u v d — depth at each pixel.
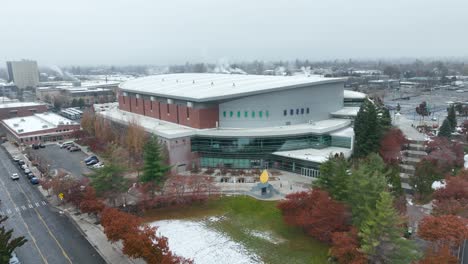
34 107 141.12
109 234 40.28
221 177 70.00
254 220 52.00
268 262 41.09
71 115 149.50
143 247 36.72
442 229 37.31
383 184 42.31
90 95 198.38
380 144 71.12
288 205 49.22
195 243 45.75
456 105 134.62
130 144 76.69
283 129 76.19
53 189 58.31
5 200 61.31
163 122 90.62
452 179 51.56
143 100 101.44
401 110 147.00
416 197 55.72
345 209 42.78
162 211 55.41
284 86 78.75
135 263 40.81
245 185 65.38
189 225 50.84
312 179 67.69
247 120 79.12
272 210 54.66
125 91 111.50
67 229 49.94
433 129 105.56
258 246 44.81
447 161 65.69
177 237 47.34
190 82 98.62
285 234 47.59
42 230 49.69
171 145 72.31
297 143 75.81
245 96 77.50
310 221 43.56
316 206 44.25
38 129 108.31
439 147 75.56
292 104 81.94
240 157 74.94
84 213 54.88
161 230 49.34
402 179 65.25
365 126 69.50
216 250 43.94
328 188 48.66
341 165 48.50
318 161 66.25
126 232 39.84
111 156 57.47
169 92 88.25
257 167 75.25
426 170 58.03
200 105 77.38
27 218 53.78
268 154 74.75
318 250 43.19
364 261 33.91
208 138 75.56
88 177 59.31
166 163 72.38
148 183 55.38
